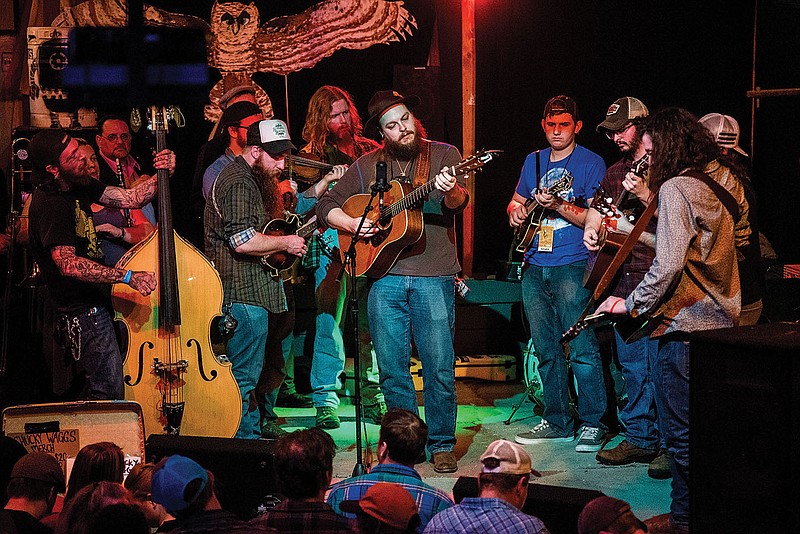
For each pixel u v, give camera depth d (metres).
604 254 4.97
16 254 6.61
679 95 7.87
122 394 5.05
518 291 7.21
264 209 5.22
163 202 5.00
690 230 3.92
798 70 7.74
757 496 3.47
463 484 3.63
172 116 5.11
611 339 5.89
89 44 6.32
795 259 7.73
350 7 7.37
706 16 7.79
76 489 3.58
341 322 6.15
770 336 3.52
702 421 3.63
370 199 5.08
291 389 6.67
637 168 4.46
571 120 5.68
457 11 7.64
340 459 5.52
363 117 7.69
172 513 2.97
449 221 5.30
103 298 5.07
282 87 7.50
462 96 7.58
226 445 4.02
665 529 4.28
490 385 7.10
